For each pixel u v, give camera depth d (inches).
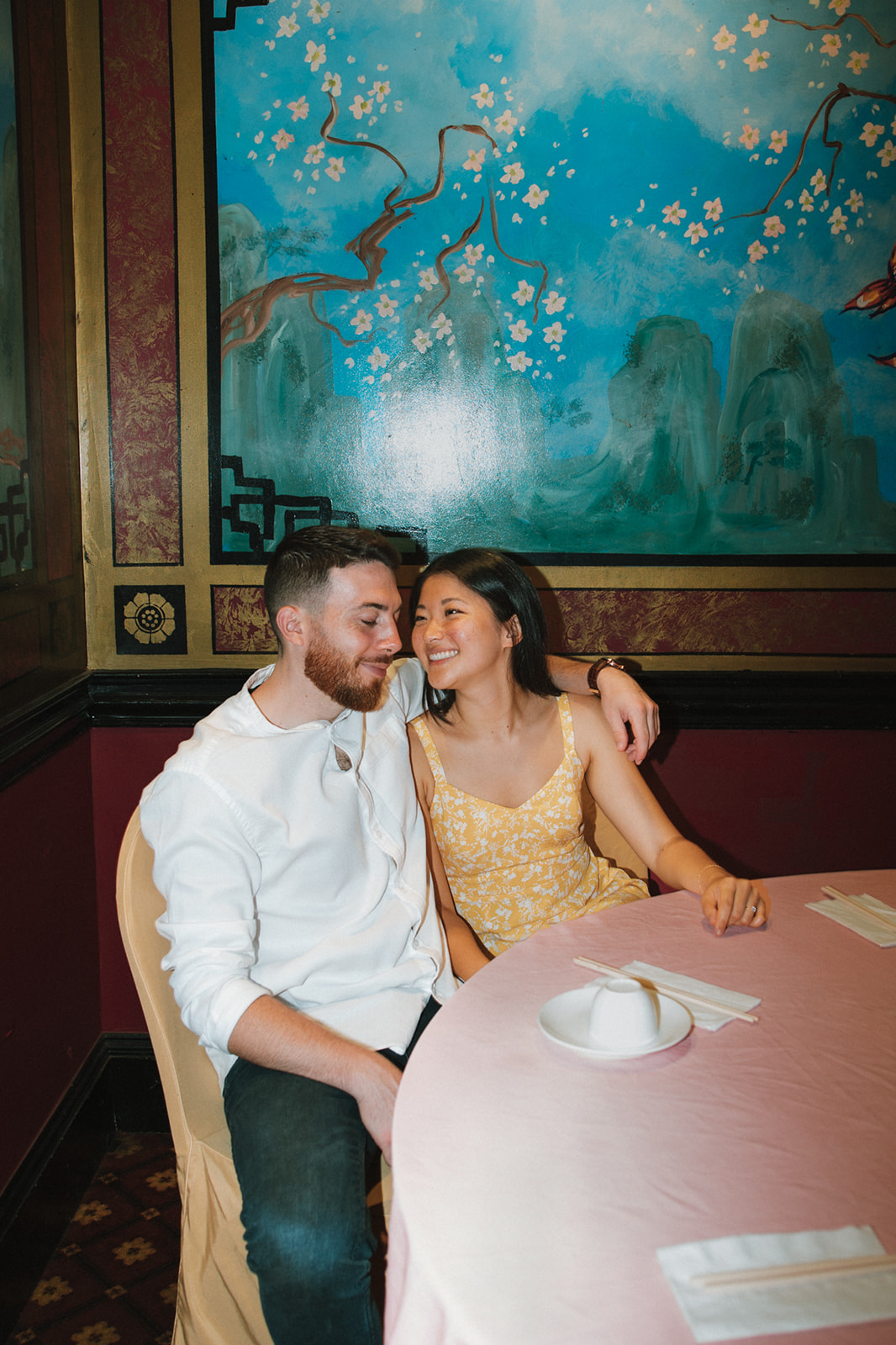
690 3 87.0
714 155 88.7
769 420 91.9
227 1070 57.6
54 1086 81.4
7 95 73.7
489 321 90.6
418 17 87.0
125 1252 77.0
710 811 97.0
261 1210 48.4
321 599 56.7
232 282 90.0
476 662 64.6
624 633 94.9
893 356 91.1
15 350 75.6
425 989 61.3
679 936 51.8
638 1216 30.7
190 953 53.3
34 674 79.7
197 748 56.6
